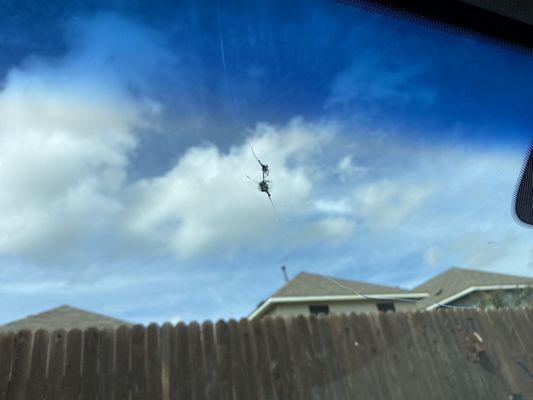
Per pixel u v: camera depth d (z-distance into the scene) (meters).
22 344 2.11
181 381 2.31
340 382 2.60
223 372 2.42
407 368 2.81
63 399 2.07
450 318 3.19
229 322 2.58
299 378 2.55
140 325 2.38
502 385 2.99
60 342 2.19
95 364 2.20
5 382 2.01
